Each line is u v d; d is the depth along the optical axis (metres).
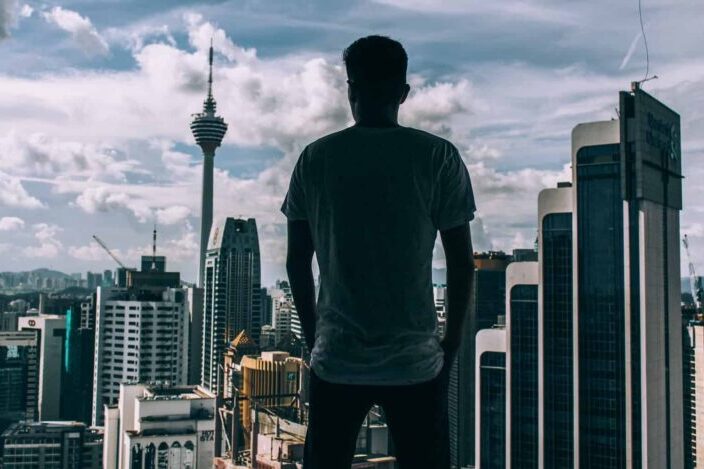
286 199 2.45
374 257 2.17
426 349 2.18
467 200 2.29
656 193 63.06
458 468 63.16
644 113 61.44
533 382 64.31
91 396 105.50
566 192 64.62
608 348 61.53
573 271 63.56
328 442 2.29
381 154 2.22
